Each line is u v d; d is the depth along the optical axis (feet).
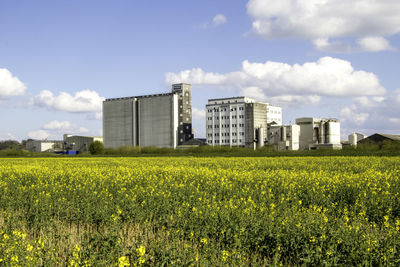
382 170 91.76
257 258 33.73
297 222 37.37
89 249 32.78
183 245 35.17
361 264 29.45
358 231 34.83
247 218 39.70
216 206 45.21
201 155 238.07
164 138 464.65
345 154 199.52
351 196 55.01
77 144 548.72
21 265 30.86
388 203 47.73
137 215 45.98
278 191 60.13
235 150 282.77
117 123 495.82
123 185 68.08
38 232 42.93
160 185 63.82
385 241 32.73
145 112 478.18
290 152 236.63
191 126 492.95
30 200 55.83
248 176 76.74
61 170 98.84
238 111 437.17
